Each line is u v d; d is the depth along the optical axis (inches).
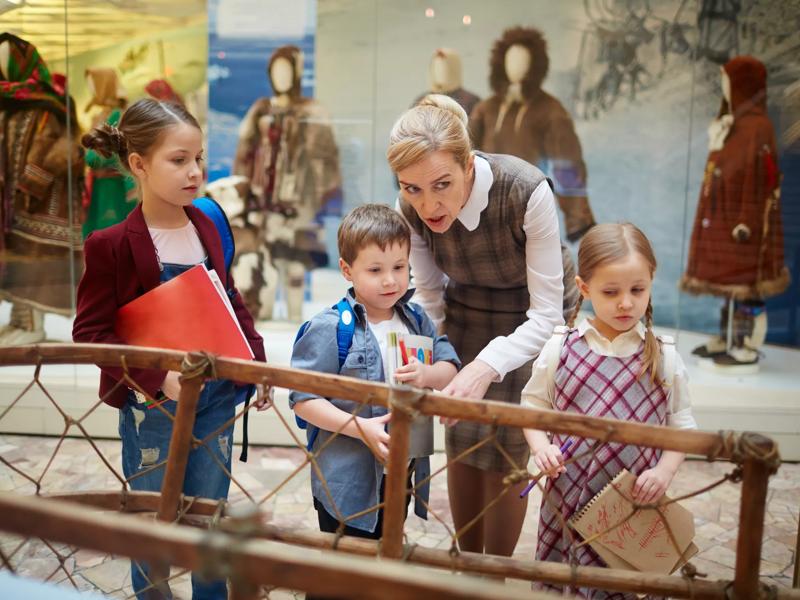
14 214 137.0
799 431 131.0
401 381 64.6
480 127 160.1
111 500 61.2
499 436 79.7
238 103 153.3
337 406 66.5
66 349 55.9
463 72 157.5
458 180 65.1
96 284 68.3
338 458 65.9
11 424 134.6
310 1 150.9
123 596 84.1
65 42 136.1
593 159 163.5
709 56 148.6
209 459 72.6
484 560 51.9
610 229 63.9
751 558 47.0
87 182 140.2
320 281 161.5
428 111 65.7
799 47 137.3
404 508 51.4
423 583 30.5
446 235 75.9
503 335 80.7
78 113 138.6
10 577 38.9
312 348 66.9
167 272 70.4
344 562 31.7
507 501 82.0
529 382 68.0
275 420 134.2
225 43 151.0
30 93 134.4
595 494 64.4
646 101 158.9
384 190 161.0
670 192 161.8
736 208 145.9
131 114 68.6
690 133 154.2
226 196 153.9
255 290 157.5
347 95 156.0
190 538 33.0
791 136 141.9
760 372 149.3
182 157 68.1
